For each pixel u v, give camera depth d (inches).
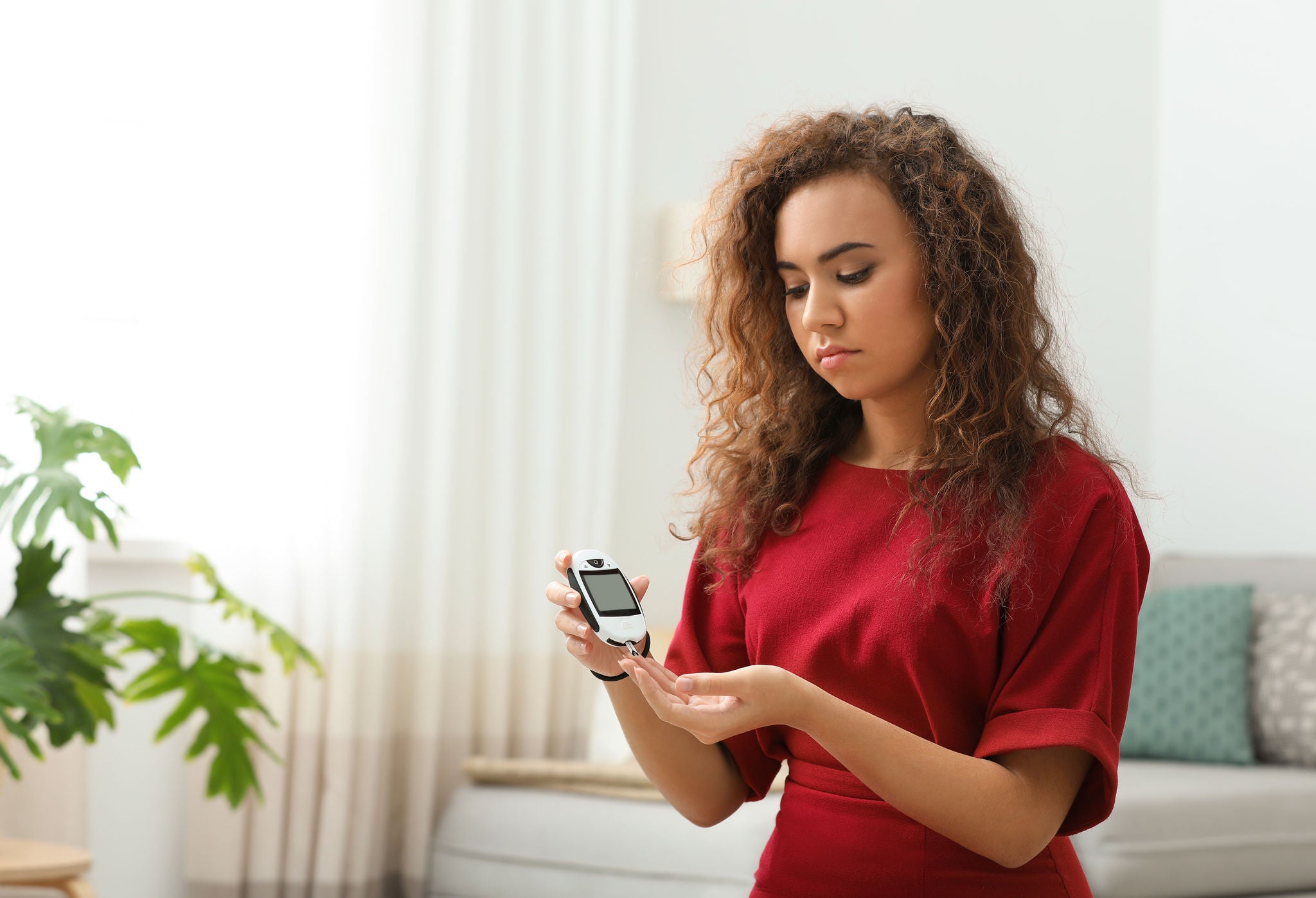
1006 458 45.6
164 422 120.1
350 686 121.9
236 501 120.8
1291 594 139.8
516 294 133.6
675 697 42.5
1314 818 113.8
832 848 46.5
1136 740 131.1
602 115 137.9
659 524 145.3
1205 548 173.3
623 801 108.0
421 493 129.6
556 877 106.0
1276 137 167.8
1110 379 177.8
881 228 45.9
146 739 119.5
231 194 122.0
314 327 124.5
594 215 137.6
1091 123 177.2
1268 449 167.0
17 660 85.0
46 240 112.0
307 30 125.1
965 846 42.8
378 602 124.4
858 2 159.6
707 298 55.1
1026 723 42.3
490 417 133.2
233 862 117.9
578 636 48.6
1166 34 182.2
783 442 52.3
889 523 47.7
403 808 128.8
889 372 46.8
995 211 48.4
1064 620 43.5
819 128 48.2
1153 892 105.0
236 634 120.6
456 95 130.6
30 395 110.7
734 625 52.5
